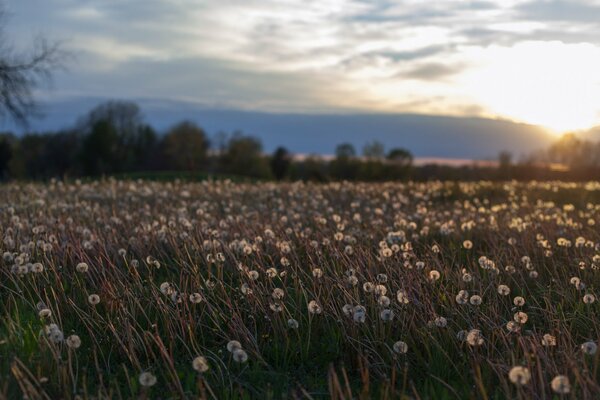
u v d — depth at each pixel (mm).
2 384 3904
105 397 3836
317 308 4914
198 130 73500
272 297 5484
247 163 71312
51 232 7766
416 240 8258
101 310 5594
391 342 4855
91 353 4785
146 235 7969
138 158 75438
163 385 4340
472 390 4059
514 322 4672
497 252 7500
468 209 12648
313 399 4156
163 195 13438
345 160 51312
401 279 5703
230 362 4719
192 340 4945
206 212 11125
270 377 4512
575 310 5406
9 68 28734
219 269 6355
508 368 4219
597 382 4121
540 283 6414
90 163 71438
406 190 16250
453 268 7031
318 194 14148
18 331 4812
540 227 9055
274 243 7582
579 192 16531
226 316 5387
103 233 8094
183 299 5453
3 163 70688
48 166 72500
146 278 6527
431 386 4070
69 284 6281
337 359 4820
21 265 5984
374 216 10789
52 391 4059
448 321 5133
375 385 4355
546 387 3982
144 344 4828
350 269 5957
